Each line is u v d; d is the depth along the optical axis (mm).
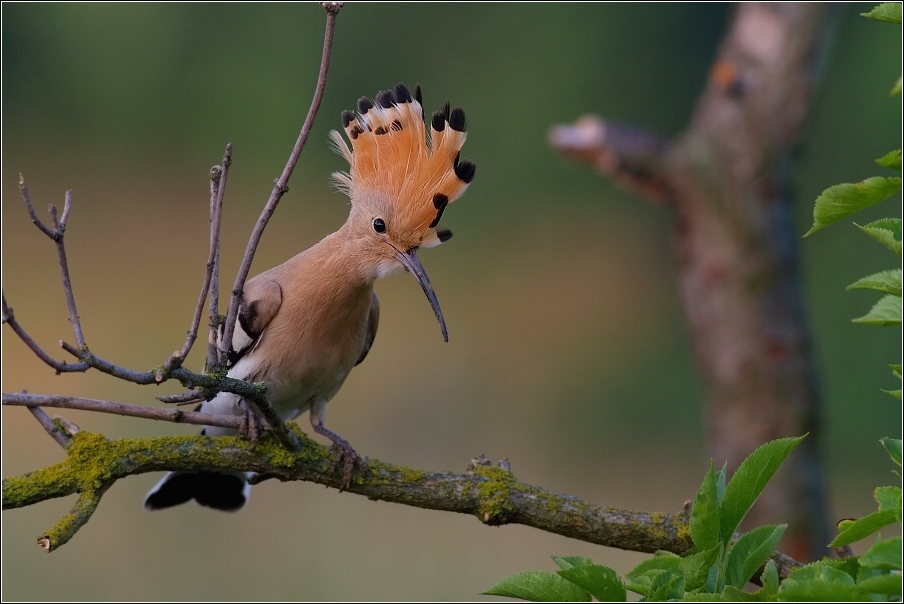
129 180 20750
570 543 10227
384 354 15664
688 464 14328
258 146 20922
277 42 21250
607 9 21391
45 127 20891
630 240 20203
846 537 2945
